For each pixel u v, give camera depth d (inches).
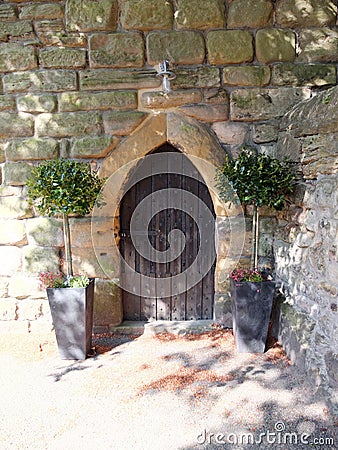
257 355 96.6
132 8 101.0
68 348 96.3
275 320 104.3
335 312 72.4
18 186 107.7
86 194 93.9
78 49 103.5
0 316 111.0
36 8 101.7
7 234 108.3
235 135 106.5
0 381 86.8
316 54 103.3
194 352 99.3
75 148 105.4
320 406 75.2
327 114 74.7
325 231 76.8
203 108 104.9
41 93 105.0
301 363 86.4
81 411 75.7
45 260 108.8
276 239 106.9
